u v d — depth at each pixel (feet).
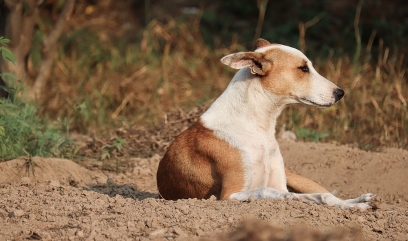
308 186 33.47
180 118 48.16
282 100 32.24
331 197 29.66
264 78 31.94
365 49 62.49
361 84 56.44
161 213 27.81
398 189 37.78
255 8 70.64
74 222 27.61
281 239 23.97
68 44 64.64
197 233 25.86
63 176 37.55
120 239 25.79
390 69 57.98
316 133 48.01
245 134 31.53
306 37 65.62
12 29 50.26
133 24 69.56
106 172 41.24
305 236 23.76
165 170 32.83
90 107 54.08
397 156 40.63
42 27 65.51
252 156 31.14
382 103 52.80
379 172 39.47
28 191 32.14
